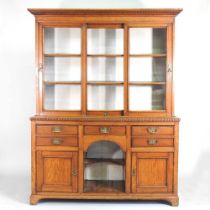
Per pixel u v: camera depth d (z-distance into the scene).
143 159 3.44
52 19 3.48
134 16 3.46
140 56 3.52
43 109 3.53
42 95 3.52
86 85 3.52
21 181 4.17
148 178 3.44
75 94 3.62
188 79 4.29
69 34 3.60
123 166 3.70
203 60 4.28
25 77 4.33
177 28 4.27
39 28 3.49
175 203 3.42
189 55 4.28
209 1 4.26
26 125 4.37
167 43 3.48
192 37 4.28
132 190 3.44
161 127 3.42
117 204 3.49
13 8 4.30
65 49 3.61
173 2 4.28
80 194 3.44
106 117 3.43
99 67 3.69
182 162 4.33
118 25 3.50
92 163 3.60
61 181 3.46
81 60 3.51
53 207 3.37
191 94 4.30
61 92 3.61
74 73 3.63
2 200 3.54
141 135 3.42
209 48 4.27
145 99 3.59
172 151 3.42
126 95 3.51
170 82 3.50
